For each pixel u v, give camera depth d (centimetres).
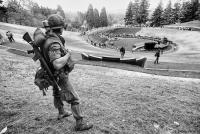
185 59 2262
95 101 394
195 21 7356
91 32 6644
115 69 1126
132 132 277
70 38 4788
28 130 265
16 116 304
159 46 3803
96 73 791
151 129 289
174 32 5853
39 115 311
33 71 657
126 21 9731
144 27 7419
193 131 292
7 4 3634
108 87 513
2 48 1659
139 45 4100
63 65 205
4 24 5031
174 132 286
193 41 4366
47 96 404
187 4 8288
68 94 241
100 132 269
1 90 418
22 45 2081
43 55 224
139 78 740
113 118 317
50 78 235
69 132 263
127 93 461
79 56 1855
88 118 312
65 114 298
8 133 256
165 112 354
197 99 446
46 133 260
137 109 361
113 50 3512
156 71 1219
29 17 7112
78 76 653
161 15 8744
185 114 349
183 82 742
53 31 217
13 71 622
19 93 411
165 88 536
